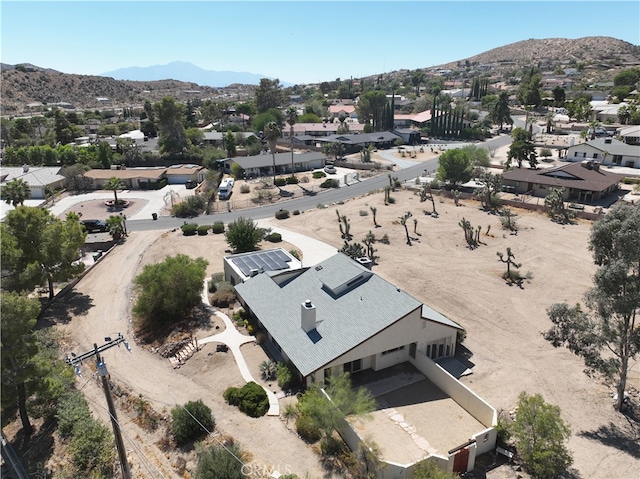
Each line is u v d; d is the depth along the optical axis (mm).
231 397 30062
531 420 24109
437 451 25547
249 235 56938
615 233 25359
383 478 23500
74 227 45969
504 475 24391
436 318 34500
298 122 168625
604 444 26188
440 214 71500
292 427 27766
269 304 37531
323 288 36719
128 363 35219
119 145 121250
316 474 24109
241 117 189000
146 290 40312
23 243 41812
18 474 24688
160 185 95562
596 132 134375
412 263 53344
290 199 85000
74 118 180000
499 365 34062
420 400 29984
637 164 97062
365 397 27172
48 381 27922
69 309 44219
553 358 34875
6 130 143625
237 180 100375
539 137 138000
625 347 27922
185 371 33906
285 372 31797
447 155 81688
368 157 113500
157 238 65000
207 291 46062
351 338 31031
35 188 87812
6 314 24750
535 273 49719
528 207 72562
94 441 25984
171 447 26531
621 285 25766
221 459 23109
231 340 37188
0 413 25594
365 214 72375
